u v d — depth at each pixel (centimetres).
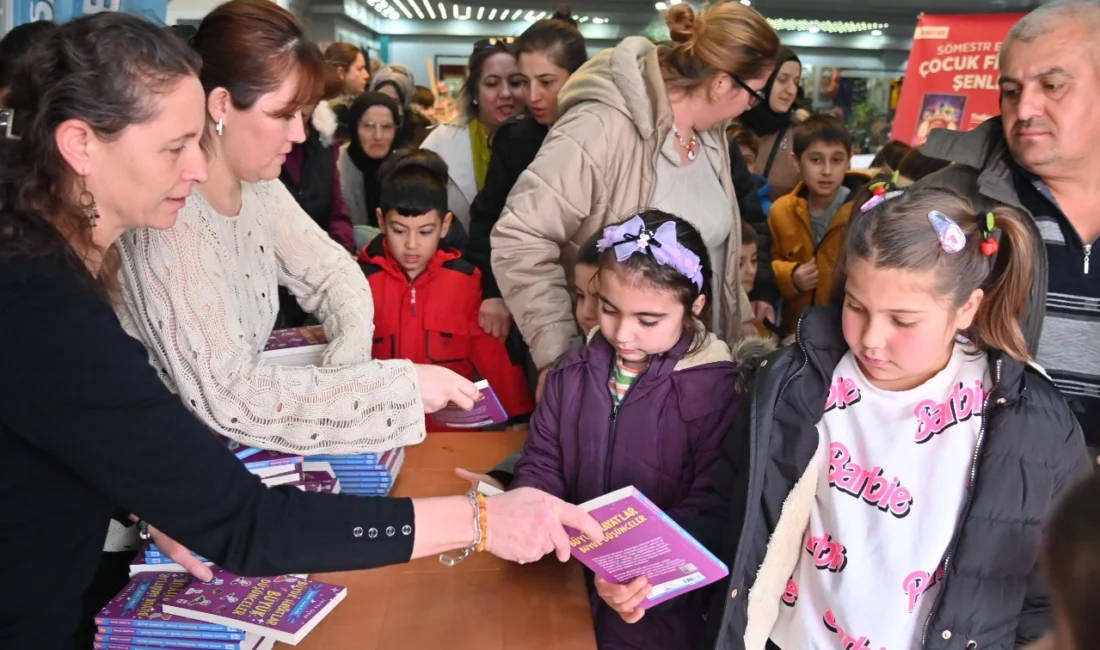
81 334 82
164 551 122
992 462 110
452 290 230
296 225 164
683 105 178
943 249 105
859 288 110
